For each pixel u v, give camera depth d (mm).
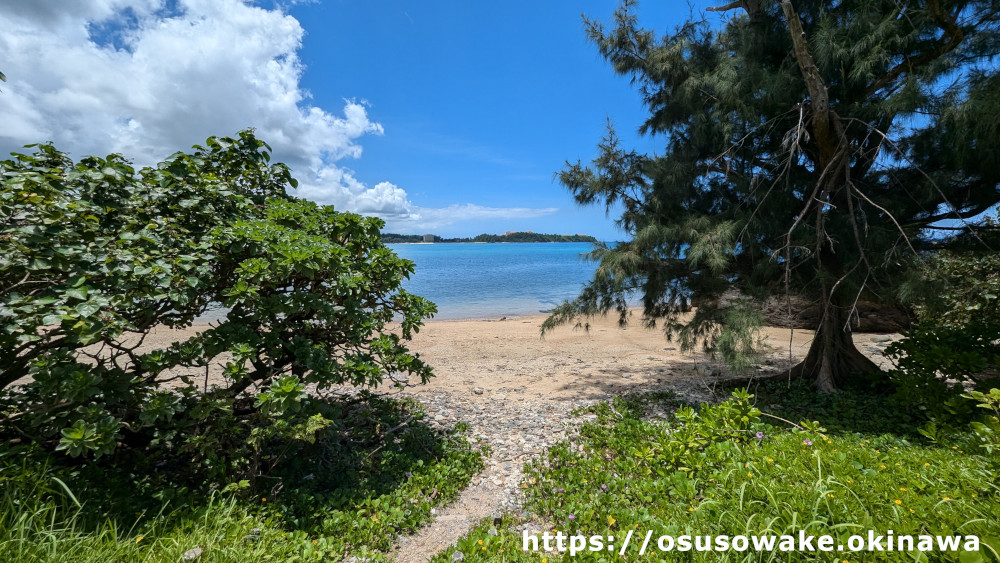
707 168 6742
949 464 3508
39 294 3082
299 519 3678
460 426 6176
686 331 7227
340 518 3695
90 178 3336
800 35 5719
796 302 8156
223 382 7531
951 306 7711
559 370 10266
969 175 6148
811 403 7207
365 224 4812
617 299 7723
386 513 3918
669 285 7516
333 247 4145
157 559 2510
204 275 3537
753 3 7703
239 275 3826
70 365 2918
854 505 2828
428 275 46031
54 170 3273
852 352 7965
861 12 5945
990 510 2611
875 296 6457
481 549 3365
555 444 5652
